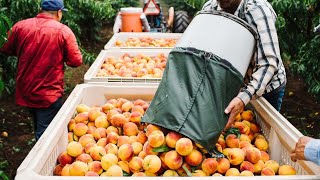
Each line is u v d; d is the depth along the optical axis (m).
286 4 5.30
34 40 3.66
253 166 2.13
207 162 2.02
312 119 5.66
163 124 1.99
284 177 1.64
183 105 1.97
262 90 2.21
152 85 3.13
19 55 3.75
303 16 5.79
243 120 2.74
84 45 10.15
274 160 2.37
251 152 2.15
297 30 5.96
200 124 1.94
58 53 3.74
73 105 2.59
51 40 3.68
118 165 2.11
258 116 2.78
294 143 2.05
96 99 3.09
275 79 2.83
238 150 2.16
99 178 1.60
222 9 2.37
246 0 2.32
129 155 2.13
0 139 5.00
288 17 5.84
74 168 2.03
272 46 2.25
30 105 3.83
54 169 2.16
